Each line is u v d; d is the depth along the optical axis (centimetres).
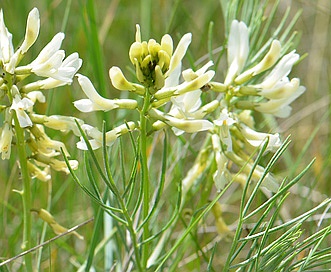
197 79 35
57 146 37
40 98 39
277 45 38
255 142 39
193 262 47
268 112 40
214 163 42
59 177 50
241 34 40
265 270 35
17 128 37
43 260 45
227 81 39
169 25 51
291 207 50
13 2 57
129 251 43
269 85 39
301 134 56
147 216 35
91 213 48
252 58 45
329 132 55
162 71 34
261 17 46
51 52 36
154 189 47
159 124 36
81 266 44
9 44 36
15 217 49
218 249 49
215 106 38
